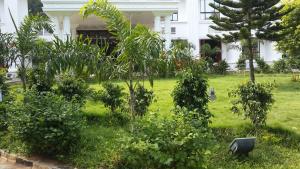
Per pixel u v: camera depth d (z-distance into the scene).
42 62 10.71
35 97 8.55
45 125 7.84
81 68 9.11
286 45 19.83
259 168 6.82
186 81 8.88
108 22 8.57
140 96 9.78
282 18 19.03
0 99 10.43
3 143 9.03
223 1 18.02
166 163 6.08
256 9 17.69
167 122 6.67
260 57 28.91
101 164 7.12
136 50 8.16
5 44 11.45
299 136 8.70
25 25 11.41
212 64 26.19
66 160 7.68
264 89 8.79
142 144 6.35
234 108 9.15
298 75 21.03
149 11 24.94
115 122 10.23
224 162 7.05
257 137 8.63
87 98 11.10
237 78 21.67
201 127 6.77
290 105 12.56
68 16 23.86
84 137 8.52
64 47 9.20
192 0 31.58
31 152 8.28
